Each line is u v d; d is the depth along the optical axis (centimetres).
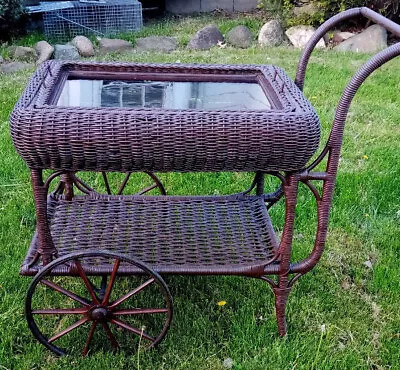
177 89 167
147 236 188
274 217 238
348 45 475
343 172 273
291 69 414
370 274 211
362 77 141
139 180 262
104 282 177
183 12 589
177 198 212
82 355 168
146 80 174
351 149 298
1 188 255
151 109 137
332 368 169
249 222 199
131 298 193
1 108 328
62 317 184
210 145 136
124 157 136
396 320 188
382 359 174
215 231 193
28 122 131
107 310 161
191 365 168
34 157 136
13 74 395
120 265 165
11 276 198
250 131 136
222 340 177
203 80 177
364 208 247
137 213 201
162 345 174
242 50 466
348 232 231
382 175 272
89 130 132
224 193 256
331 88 377
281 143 137
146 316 185
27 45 452
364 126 328
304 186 260
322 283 204
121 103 152
